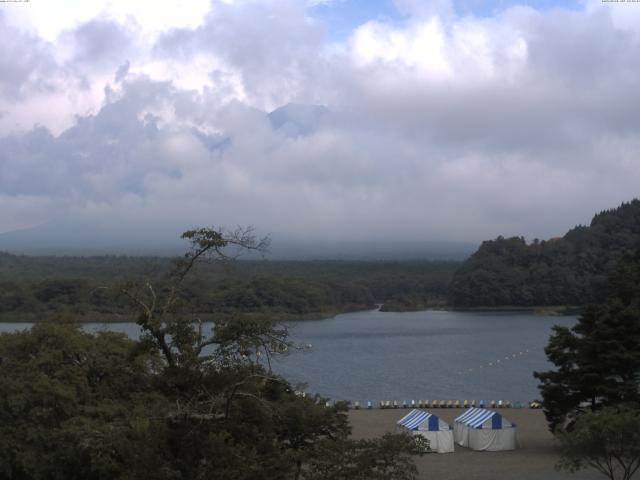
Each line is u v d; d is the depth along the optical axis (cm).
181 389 2742
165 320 2731
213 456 2605
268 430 2869
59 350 4122
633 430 3631
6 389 3722
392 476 2722
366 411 7775
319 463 2684
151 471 2527
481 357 13325
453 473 4859
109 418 3762
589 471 4747
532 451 5625
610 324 5516
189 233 2712
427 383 10419
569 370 5634
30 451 3569
